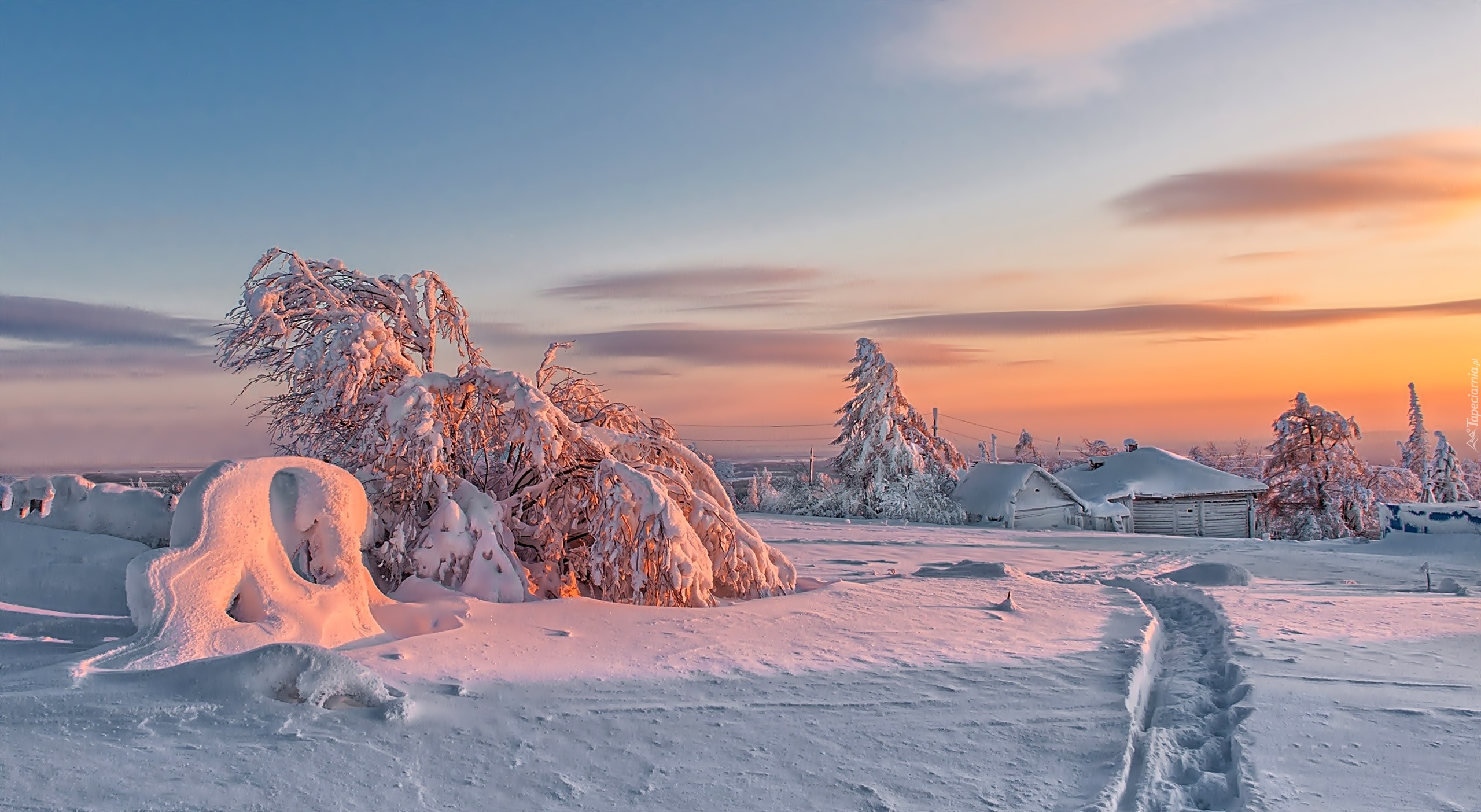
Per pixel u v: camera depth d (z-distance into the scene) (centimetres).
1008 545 3144
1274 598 1680
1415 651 1075
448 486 1409
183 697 691
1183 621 1545
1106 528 4722
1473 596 1772
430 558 1302
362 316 1470
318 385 1448
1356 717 767
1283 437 5241
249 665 711
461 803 555
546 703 775
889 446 4956
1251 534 4975
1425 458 7019
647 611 1248
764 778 611
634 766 630
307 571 1067
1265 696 838
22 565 1081
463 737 672
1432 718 762
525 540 1515
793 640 1106
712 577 1413
